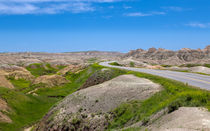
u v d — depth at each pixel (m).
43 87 59.22
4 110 33.72
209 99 15.80
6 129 28.91
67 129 23.25
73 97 30.23
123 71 48.50
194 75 37.31
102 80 46.34
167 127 12.65
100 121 21.56
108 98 25.66
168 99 18.95
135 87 26.81
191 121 12.32
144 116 18.05
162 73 41.28
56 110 29.67
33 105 42.72
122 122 19.83
